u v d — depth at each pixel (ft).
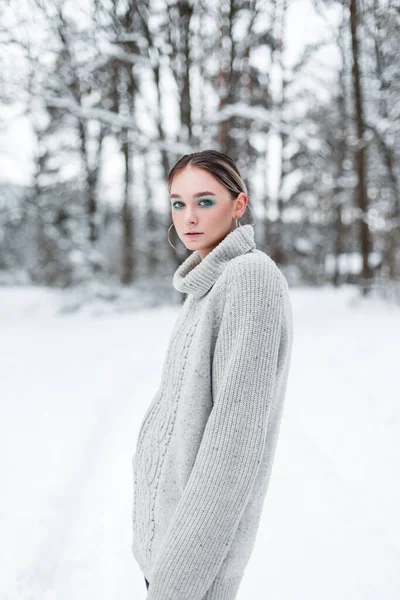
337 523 7.71
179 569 2.38
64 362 19.16
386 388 13.61
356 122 39.52
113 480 9.21
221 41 34.91
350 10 33.14
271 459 3.16
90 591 6.20
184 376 3.01
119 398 14.03
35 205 43.78
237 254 2.95
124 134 37.91
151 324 30.30
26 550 6.79
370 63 38.52
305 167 54.34
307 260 78.48
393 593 6.16
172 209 3.24
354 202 48.60
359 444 10.33
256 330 2.50
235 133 41.01
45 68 28.86
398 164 42.98
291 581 6.48
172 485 3.06
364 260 39.78
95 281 41.52
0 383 15.92
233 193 3.10
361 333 23.44
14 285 53.98
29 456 9.96
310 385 14.67
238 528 2.96
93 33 29.68
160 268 54.08
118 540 7.30
